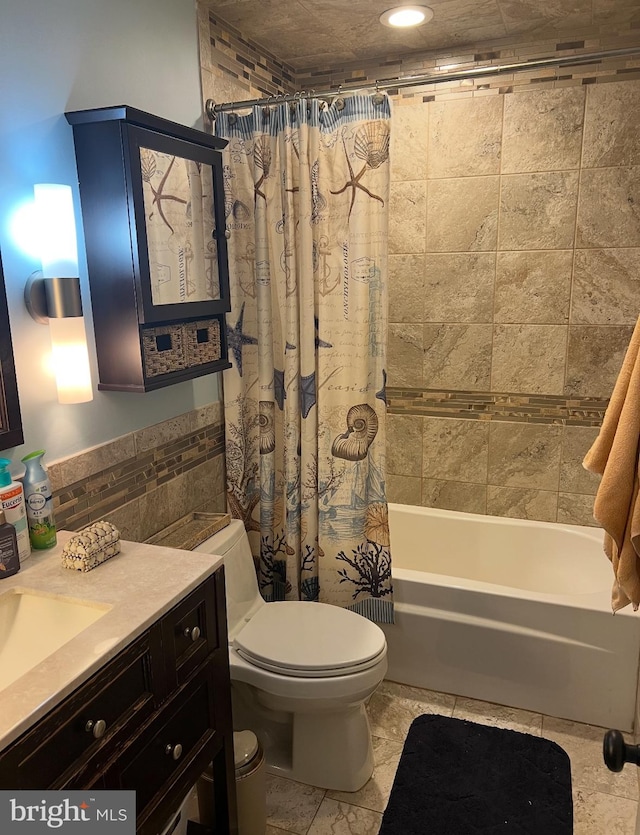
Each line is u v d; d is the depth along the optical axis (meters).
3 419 1.44
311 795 1.95
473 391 2.89
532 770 2.01
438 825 1.82
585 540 2.70
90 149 1.62
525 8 2.28
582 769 2.02
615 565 1.24
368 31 2.48
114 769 1.15
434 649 2.37
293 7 2.23
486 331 2.81
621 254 2.54
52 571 1.40
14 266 1.48
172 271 1.84
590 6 2.27
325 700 1.80
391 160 2.79
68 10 1.59
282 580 2.55
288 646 1.89
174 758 1.33
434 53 2.69
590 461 1.25
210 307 1.99
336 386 2.29
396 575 2.39
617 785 1.95
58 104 1.58
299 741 1.98
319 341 2.25
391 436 3.07
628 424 1.14
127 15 1.81
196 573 1.38
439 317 2.87
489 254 2.73
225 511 2.49
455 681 2.36
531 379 2.78
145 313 1.68
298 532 2.42
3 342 1.42
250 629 1.99
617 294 2.58
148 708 1.24
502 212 2.67
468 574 2.95
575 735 2.16
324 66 2.90
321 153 2.13
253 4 2.19
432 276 2.84
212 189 2.00
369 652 1.85
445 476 3.02
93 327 1.74
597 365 2.67
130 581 1.35
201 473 2.30
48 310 1.53
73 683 1.03
